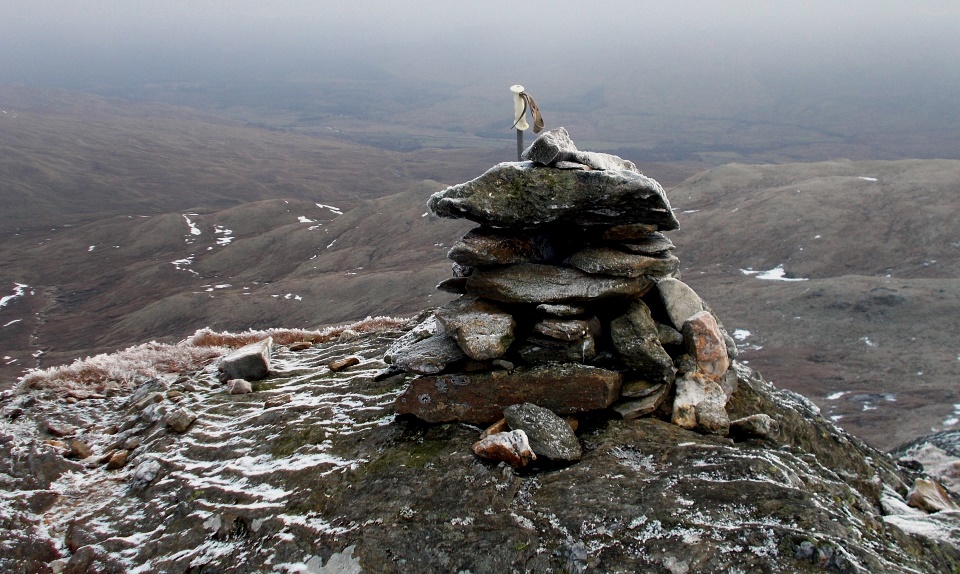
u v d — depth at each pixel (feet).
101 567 30.17
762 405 37.29
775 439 33.32
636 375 34.68
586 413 34.22
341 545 27.43
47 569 30.78
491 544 25.86
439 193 33.99
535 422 31.96
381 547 26.89
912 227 537.24
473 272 35.91
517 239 34.91
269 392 47.09
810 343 382.63
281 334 68.54
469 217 33.76
